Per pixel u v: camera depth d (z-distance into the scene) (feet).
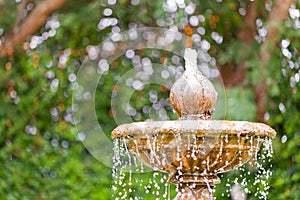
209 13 29.25
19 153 27.53
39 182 27.12
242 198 25.40
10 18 28.68
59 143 28.32
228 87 28.27
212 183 16.61
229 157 15.67
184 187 16.56
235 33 29.04
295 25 26.86
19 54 29.14
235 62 28.71
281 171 25.12
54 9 27.94
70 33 30.01
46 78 29.14
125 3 29.91
